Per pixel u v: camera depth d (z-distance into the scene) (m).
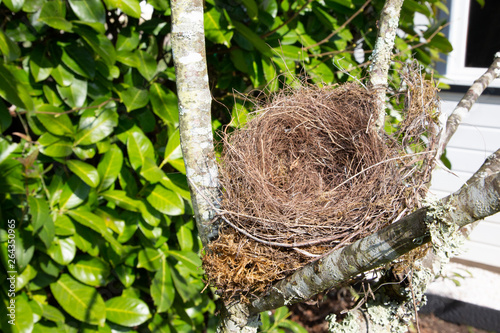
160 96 2.08
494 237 3.42
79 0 1.83
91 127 1.98
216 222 1.27
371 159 1.42
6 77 1.58
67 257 1.94
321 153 1.65
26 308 1.89
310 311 3.33
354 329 1.33
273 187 1.47
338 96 1.57
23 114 2.07
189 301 2.36
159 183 2.06
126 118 2.16
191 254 2.23
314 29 2.33
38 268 2.01
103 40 1.90
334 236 1.19
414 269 1.32
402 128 1.38
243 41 2.06
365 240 0.95
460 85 3.44
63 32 2.17
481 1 2.98
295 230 1.21
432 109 1.36
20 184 1.83
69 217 1.98
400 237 0.89
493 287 3.30
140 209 2.02
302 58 2.03
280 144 1.66
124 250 2.12
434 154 1.27
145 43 2.25
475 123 3.41
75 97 1.96
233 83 2.34
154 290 2.15
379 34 1.47
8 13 1.95
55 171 2.09
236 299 1.27
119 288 2.44
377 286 1.38
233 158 1.35
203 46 1.24
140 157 2.04
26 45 2.02
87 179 1.91
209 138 1.27
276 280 1.18
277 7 2.15
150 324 2.31
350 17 2.28
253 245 1.20
